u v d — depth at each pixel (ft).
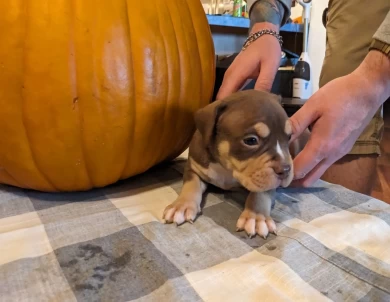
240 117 3.17
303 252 2.54
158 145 3.63
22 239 2.65
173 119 3.59
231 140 3.20
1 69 2.89
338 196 3.55
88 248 2.56
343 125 3.26
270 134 3.11
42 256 2.47
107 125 3.11
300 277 2.29
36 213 3.08
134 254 2.50
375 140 4.56
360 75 3.28
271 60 4.16
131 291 2.14
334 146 3.32
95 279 2.24
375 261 2.47
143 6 3.26
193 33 3.76
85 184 3.40
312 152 3.30
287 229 2.87
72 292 2.12
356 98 3.24
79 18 2.93
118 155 3.30
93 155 3.19
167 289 2.13
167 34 3.40
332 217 3.09
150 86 3.27
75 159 3.17
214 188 3.79
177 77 3.51
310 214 3.15
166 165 4.44
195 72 3.73
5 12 2.86
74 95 2.97
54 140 3.03
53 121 2.98
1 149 3.11
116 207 3.21
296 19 9.66
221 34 10.23
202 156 3.51
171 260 2.44
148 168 3.85
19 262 2.38
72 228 2.82
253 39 4.36
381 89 3.27
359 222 2.94
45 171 3.19
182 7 3.68
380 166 5.67
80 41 2.93
